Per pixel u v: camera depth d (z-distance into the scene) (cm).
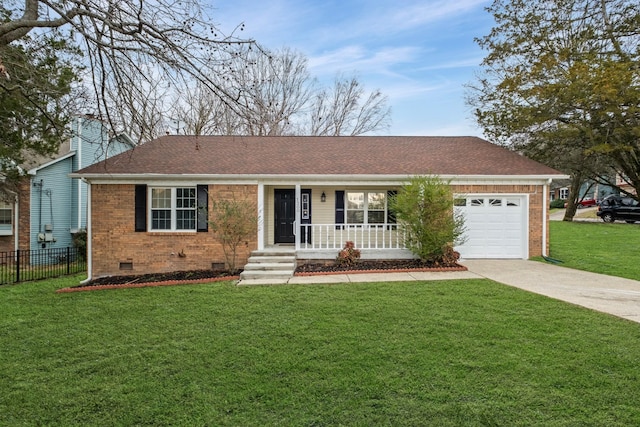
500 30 2056
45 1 632
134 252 1159
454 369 416
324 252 1148
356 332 539
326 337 521
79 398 375
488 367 419
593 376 393
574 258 1181
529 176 1176
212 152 1346
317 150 1405
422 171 1185
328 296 754
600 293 745
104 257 1159
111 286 934
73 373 431
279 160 1278
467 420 324
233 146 1422
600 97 1591
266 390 381
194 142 1448
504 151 1416
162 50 722
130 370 435
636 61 1711
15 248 1647
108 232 1157
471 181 1199
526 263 1132
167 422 331
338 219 1318
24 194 1638
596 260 1138
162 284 938
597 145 1747
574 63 1716
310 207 1341
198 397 371
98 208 1155
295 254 1134
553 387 374
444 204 1048
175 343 515
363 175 1142
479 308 646
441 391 371
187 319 625
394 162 1273
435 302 689
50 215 1725
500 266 1081
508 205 1220
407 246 1105
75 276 1282
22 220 1656
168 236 1155
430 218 1061
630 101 1579
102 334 563
